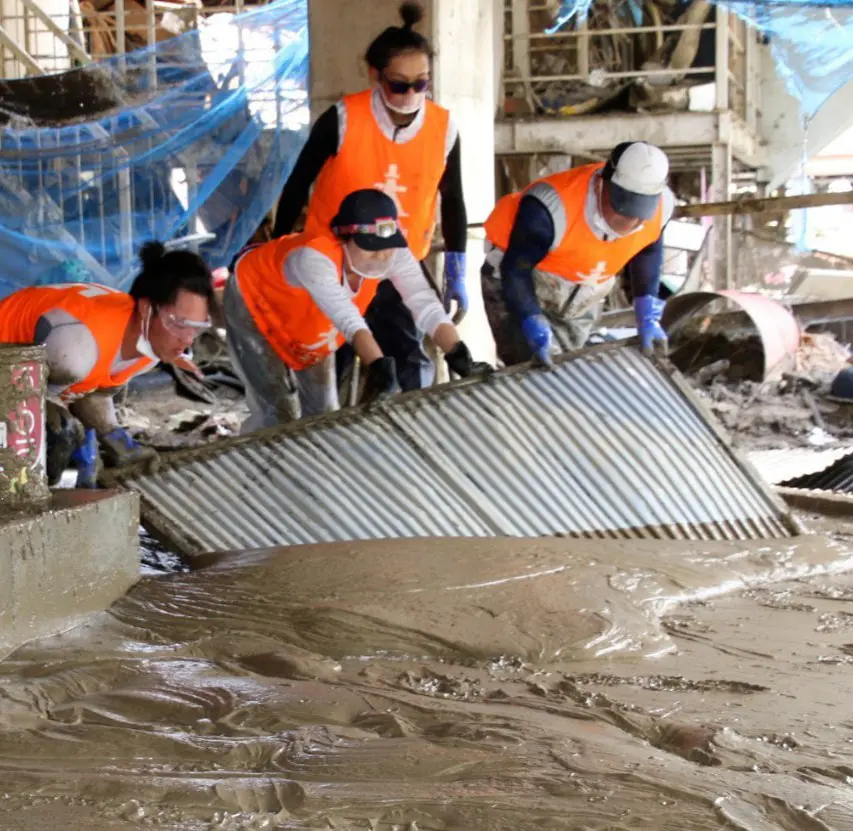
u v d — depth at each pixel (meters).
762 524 5.31
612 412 5.53
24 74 16.31
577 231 5.79
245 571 4.14
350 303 5.36
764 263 16.59
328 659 3.43
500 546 4.42
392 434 5.15
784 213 18.64
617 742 2.77
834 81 17.64
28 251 14.40
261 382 6.05
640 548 4.61
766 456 8.92
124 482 4.75
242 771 2.60
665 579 4.25
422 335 6.82
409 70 5.98
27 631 3.49
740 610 4.07
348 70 8.35
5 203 14.27
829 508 5.91
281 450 5.01
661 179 5.52
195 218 15.86
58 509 3.65
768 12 14.96
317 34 8.39
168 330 4.58
